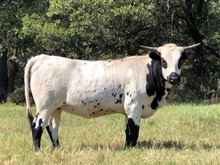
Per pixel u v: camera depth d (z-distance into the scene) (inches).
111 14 954.7
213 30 1083.9
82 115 438.0
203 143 463.5
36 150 418.3
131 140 430.9
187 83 1179.9
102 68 430.0
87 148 425.1
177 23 1106.1
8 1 1190.9
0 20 1163.3
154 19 1005.2
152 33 1055.6
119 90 427.5
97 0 945.5
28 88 433.1
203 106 788.6
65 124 611.5
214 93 1157.1
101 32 1000.9
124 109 433.1
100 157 378.0
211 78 1202.0
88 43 1024.9
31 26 995.9
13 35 1179.3
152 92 430.9
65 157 380.8
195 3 1096.2
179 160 368.2
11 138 487.8
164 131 538.9
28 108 432.1
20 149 422.9
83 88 423.8
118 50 1073.5
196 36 1108.5
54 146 438.3
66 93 426.6
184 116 647.8
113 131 542.0
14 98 1179.3
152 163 357.7
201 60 1142.3
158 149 417.7
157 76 428.8
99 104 428.1
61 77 424.5
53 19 1064.8
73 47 1029.2
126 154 390.0
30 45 1198.3
